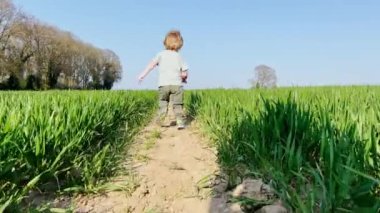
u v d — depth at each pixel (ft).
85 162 11.82
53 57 233.96
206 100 26.30
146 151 16.44
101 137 16.70
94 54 277.85
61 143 11.76
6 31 204.33
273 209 8.49
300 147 9.50
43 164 10.38
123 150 16.20
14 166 10.15
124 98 29.32
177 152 16.31
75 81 262.88
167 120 28.02
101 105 19.54
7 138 9.44
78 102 17.30
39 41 222.89
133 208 9.73
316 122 11.33
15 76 212.02
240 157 12.43
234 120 15.66
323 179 7.65
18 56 211.82
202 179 11.32
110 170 12.53
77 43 258.16
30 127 11.30
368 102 15.87
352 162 7.61
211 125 17.97
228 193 10.50
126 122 22.29
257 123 12.58
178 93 24.12
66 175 11.13
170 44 24.72
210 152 16.03
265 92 27.91
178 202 10.14
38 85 228.22
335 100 14.38
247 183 10.44
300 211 7.55
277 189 9.20
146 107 36.68
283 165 10.13
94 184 11.15
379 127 10.14
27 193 10.08
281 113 11.65
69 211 8.76
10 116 11.11
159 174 12.64
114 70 302.45
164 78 24.25
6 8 200.95
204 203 9.95
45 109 14.53
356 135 9.36
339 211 7.18
